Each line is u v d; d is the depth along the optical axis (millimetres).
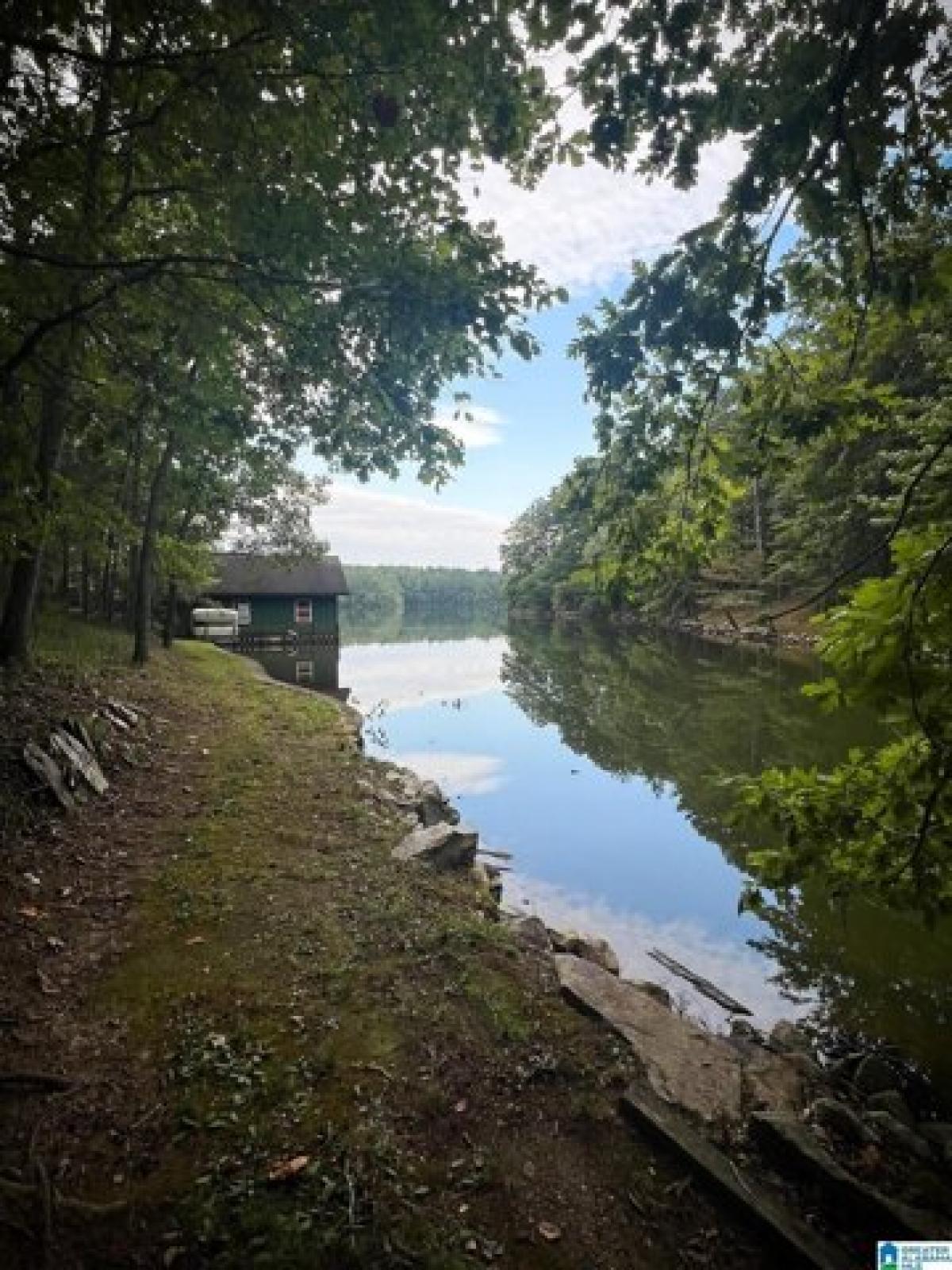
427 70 4199
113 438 6496
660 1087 4047
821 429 3469
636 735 17281
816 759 13531
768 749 14789
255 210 4770
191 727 11258
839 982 6699
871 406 3512
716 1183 3395
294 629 39812
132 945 4910
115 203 5977
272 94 4348
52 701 9086
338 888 5992
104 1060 3766
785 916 8086
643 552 4188
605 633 53094
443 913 5805
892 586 2719
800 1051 5562
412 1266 2818
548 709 21609
